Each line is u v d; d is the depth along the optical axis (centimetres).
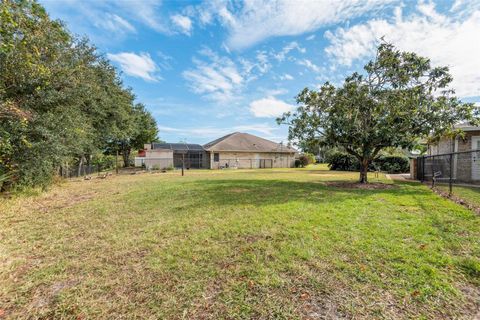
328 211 482
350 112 868
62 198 708
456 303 192
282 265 258
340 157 2239
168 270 252
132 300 204
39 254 299
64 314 188
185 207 543
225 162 2773
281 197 651
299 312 185
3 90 619
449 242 310
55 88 782
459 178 1112
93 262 275
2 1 511
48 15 734
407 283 220
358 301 197
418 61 805
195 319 180
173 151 2655
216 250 299
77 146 1033
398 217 432
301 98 980
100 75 1291
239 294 209
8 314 189
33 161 739
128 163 3206
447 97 802
